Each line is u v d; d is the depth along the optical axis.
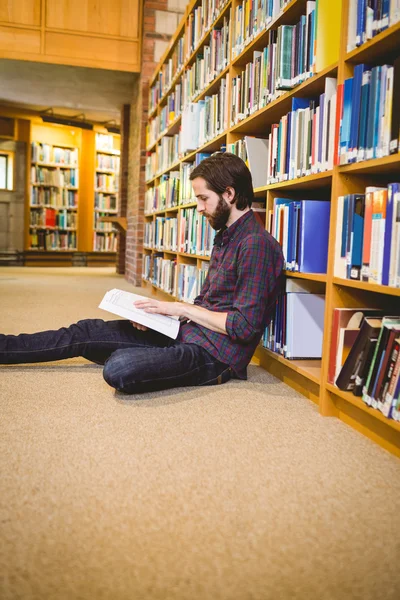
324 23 1.82
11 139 9.52
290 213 2.03
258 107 2.44
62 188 10.13
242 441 1.50
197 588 0.86
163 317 1.93
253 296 1.85
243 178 1.92
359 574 0.91
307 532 1.04
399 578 0.90
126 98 7.79
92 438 1.49
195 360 1.93
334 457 1.41
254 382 2.14
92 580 0.87
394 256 1.39
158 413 1.72
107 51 6.40
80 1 6.28
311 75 1.91
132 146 7.40
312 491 1.21
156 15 6.36
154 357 1.83
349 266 1.62
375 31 1.49
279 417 1.72
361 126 1.55
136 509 1.10
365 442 1.53
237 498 1.17
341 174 1.69
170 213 4.99
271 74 2.29
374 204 1.50
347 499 1.18
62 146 10.05
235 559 0.94
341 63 1.66
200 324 1.94
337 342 1.69
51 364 2.36
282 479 1.27
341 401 1.71
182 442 1.48
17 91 7.77
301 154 1.99
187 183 3.95
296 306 2.04
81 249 10.51
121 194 8.37
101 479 1.24
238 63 2.83
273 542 1.00
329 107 1.79
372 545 1.00
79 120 9.91
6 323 3.24
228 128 2.88
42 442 1.45
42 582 0.86
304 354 2.05
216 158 1.92
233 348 1.95
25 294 5.00
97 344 2.09
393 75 1.41
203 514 1.09
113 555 0.94
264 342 2.29
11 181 9.70
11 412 1.69
